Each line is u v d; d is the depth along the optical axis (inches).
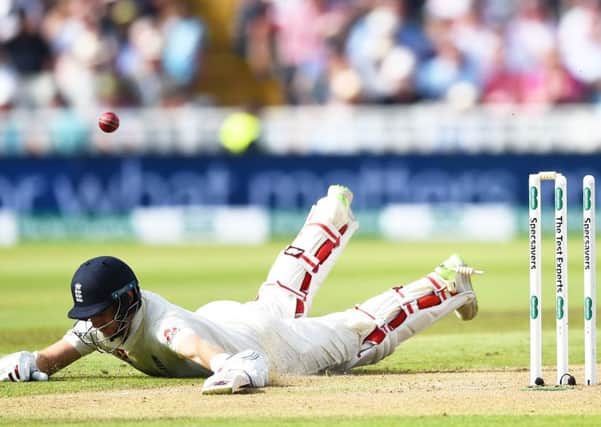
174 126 2746.1
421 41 3014.3
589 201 768.9
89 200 2741.1
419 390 797.9
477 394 776.3
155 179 2738.7
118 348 843.4
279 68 3139.8
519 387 807.1
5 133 2741.1
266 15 3169.3
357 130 2704.2
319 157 2706.7
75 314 803.4
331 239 943.0
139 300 823.1
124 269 814.5
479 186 2677.2
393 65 2965.1
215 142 2741.1
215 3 3238.2
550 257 2225.6
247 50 3186.5
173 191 2733.8
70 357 873.5
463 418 690.8
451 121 2684.5
